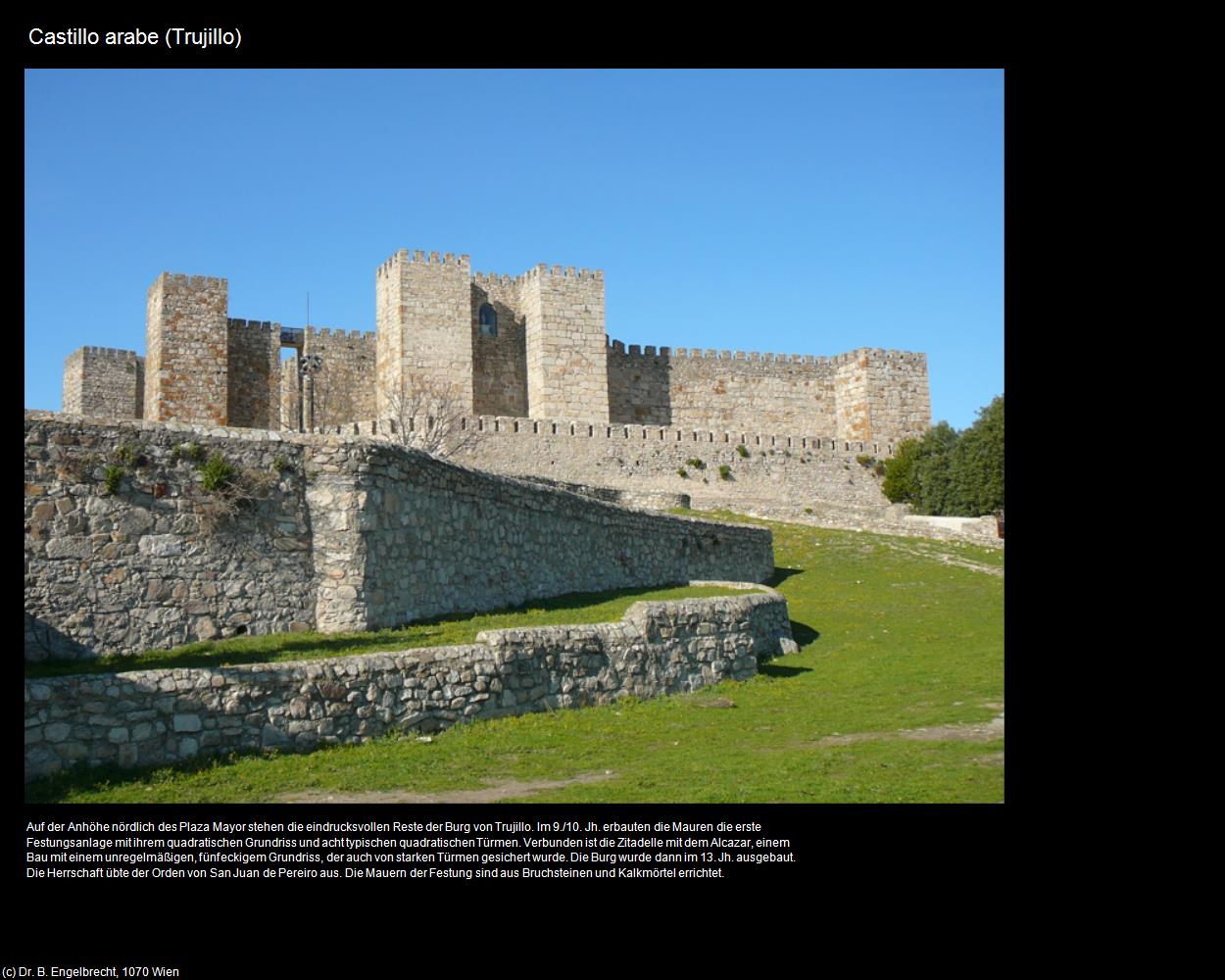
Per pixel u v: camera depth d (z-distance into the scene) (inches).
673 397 3599.9
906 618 1331.2
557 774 561.0
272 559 792.9
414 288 2930.6
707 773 562.6
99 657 697.6
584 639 772.0
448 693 652.1
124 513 731.4
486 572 1015.6
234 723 554.3
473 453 2539.4
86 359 3208.7
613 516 1306.6
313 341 3120.1
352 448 828.0
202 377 2849.4
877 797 500.7
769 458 2920.8
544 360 3090.6
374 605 823.7
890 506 3048.7
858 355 3708.2
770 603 1050.1
